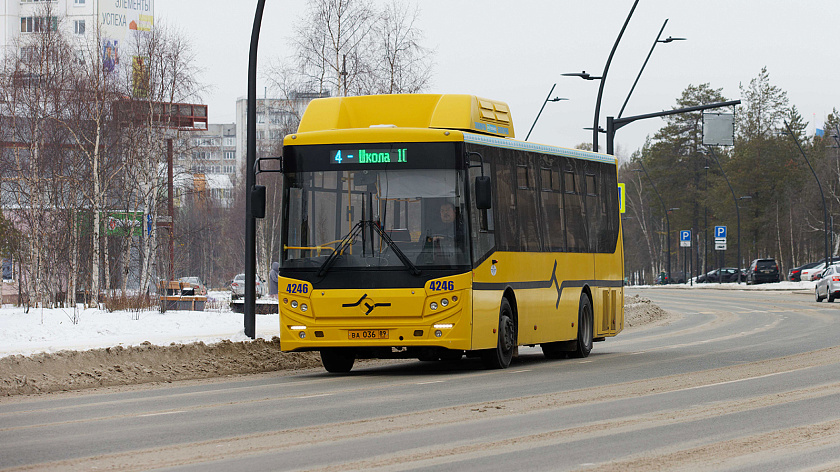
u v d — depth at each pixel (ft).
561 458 36.01
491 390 59.41
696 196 477.36
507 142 75.87
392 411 49.49
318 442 39.86
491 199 70.03
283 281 69.00
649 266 582.76
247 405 53.21
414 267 67.41
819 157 466.70
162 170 201.98
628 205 580.71
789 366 73.41
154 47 202.08
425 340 67.21
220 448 38.58
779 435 41.29
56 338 93.56
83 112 193.77
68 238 176.76
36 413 51.96
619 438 40.52
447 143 68.74
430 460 35.65
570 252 85.40
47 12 211.61
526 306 77.46
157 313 124.06
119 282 218.38
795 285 313.32
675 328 135.85
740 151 465.47
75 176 187.62
